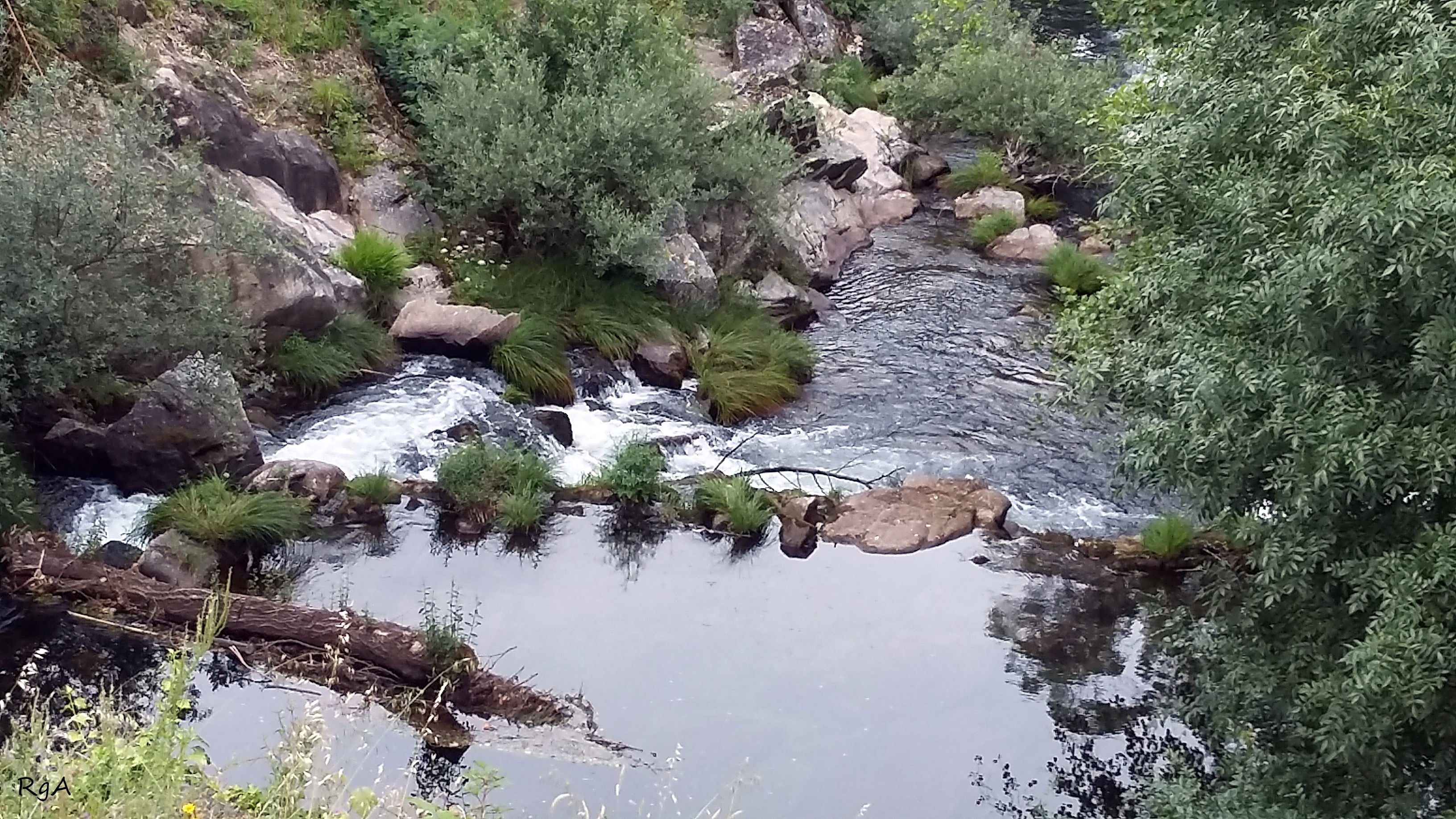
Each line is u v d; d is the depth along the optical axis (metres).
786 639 9.40
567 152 14.48
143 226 10.32
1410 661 5.66
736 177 16.08
